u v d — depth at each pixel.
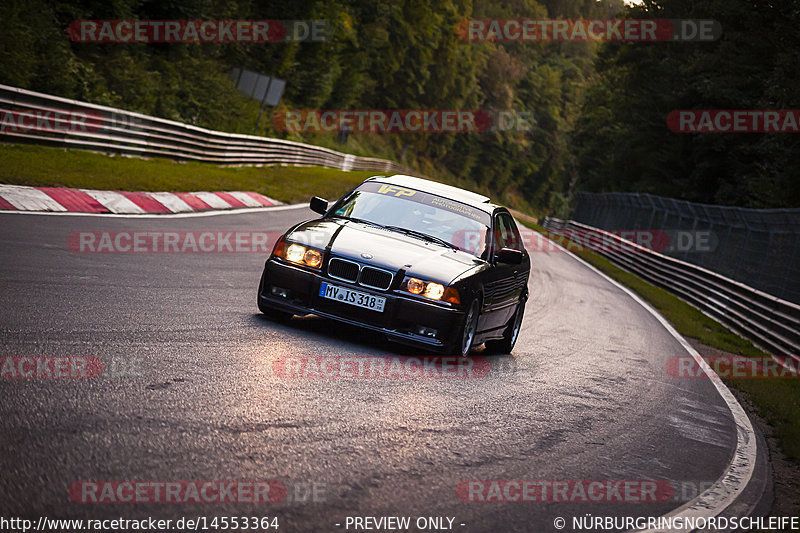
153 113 112.06
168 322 24.41
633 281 91.12
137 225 46.78
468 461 16.86
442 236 29.23
